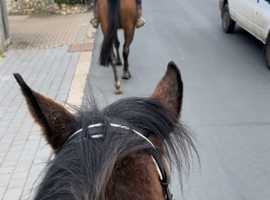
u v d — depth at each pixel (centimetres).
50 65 607
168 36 721
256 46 667
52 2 1020
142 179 95
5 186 316
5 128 411
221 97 466
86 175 84
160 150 107
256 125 401
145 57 612
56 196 83
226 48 656
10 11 1016
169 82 126
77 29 835
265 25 575
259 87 498
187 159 110
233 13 693
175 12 898
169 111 111
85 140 94
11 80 549
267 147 362
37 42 745
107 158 87
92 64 600
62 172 87
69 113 109
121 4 489
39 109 105
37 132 400
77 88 509
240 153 351
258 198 295
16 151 366
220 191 301
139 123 106
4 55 669
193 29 766
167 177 106
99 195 82
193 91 483
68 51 676
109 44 477
